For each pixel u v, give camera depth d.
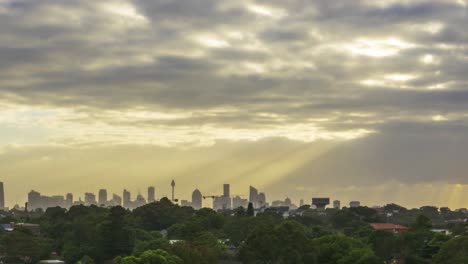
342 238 134.75
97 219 190.25
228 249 164.62
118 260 139.12
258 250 125.62
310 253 125.38
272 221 193.88
